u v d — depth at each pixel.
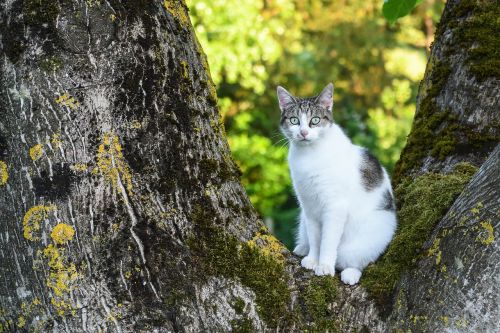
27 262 3.35
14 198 3.36
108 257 3.36
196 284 3.51
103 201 3.38
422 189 4.27
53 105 3.32
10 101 3.33
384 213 4.39
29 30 3.31
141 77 3.46
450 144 4.49
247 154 12.20
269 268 3.76
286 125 4.91
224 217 3.74
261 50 11.73
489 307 3.19
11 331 3.42
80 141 3.36
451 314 3.28
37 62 3.31
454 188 3.96
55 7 3.31
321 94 4.82
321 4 14.68
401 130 13.58
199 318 3.48
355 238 4.34
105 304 3.34
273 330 3.57
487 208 3.26
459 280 3.28
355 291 3.79
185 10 3.87
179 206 3.57
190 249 3.55
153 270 3.42
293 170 4.68
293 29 14.06
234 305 3.55
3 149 3.38
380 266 3.92
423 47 14.44
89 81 3.36
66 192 3.34
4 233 3.40
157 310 3.40
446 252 3.38
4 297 3.42
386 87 14.61
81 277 3.33
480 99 4.45
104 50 3.37
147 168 3.48
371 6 14.59
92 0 3.34
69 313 3.32
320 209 4.50
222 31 11.13
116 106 3.41
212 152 3.79
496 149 3.44
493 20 4.59
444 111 4.65
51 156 3.33
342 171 4.39
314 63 14.24
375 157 4.66
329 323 3.65
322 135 4.59
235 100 13.77
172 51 3.60
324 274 3.94
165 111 3.54
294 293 3.74
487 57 4.49
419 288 3.47
